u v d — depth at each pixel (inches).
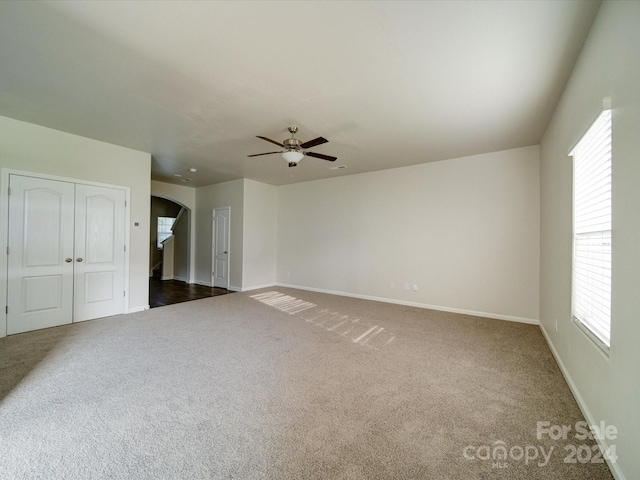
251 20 73.8
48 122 139.6
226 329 150.8
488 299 180.9
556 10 69.7
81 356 114.3
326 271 257.1
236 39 81.2
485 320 172.9
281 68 94.7
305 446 66.1
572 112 94.6
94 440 67.2
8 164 135.6
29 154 141.1
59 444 65.7
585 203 88.9
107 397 85.4
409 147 170.7
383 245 224.8
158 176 252.8
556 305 119.6
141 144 170.2
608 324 69.9
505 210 176.2
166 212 427.2
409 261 212.1
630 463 53.2
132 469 58.8
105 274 169.3
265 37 80.2
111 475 57.2
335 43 82.3
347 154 184.7
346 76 98.8
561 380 99.0
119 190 173.5
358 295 237.5
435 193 201.2
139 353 118.0
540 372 104.8
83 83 105.0
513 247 173.6
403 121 134.4
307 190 271.1
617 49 61.1
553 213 126.7
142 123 139.5
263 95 112.0
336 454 63.7
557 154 118.8
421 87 105.2
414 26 75.5
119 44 84.0
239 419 75.8
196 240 302.7
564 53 85.6
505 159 176.1
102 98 115.7
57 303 151.6
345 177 246.7
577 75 88.4
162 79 101.9
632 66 55.0
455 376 101.3
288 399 85.6
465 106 119.4
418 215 208.4
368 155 186.7
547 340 136.8
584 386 80.4
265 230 282.2
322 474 58.3
